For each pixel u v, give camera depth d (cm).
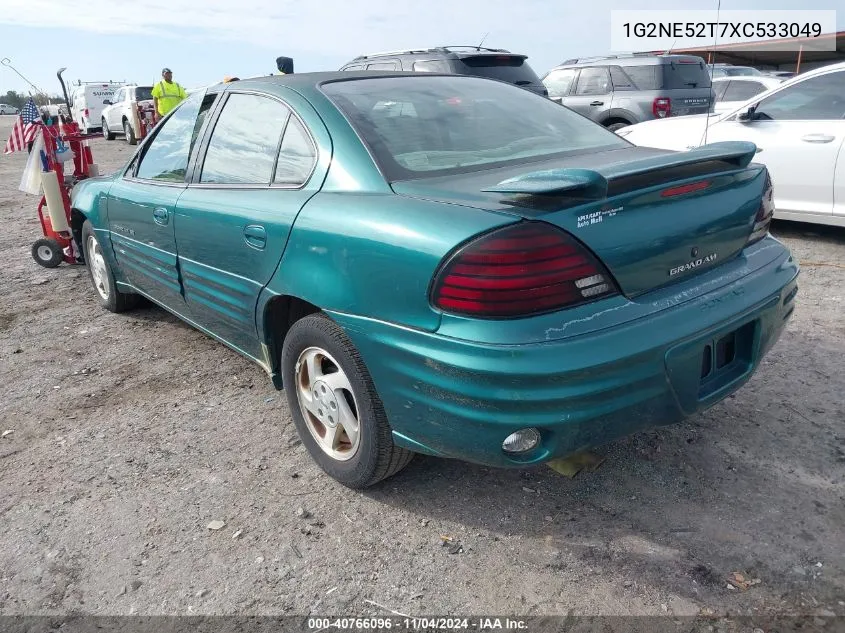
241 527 260
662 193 220
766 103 617
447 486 277
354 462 266
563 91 1090
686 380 220
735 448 289
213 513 269
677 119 696
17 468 309
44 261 638
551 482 275
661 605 212
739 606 210
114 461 309
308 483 285
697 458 283
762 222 266
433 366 211
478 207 212
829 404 319
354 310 236
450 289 204
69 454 318
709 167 238
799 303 452
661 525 246
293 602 223
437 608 218
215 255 316
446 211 215
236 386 379
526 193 200
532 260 197
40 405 368
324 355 265
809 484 263
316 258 250
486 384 200
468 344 201
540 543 242
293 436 323
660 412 219
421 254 211
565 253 200
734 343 246
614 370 202
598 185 199
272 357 305
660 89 978
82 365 418
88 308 524
